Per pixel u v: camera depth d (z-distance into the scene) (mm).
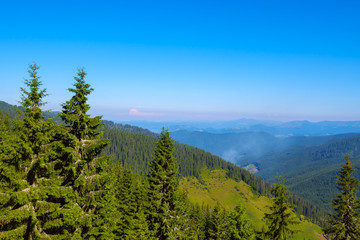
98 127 19688
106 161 19188
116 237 33219
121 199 40344
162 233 31562
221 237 41688
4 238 13984
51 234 16766
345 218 27750
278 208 25047
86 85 18281
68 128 17938
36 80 15750
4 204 14469
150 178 32156
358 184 27250
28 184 14945
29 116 15570
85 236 18234
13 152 13891
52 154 15805
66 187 16172
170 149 32938
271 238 25312
